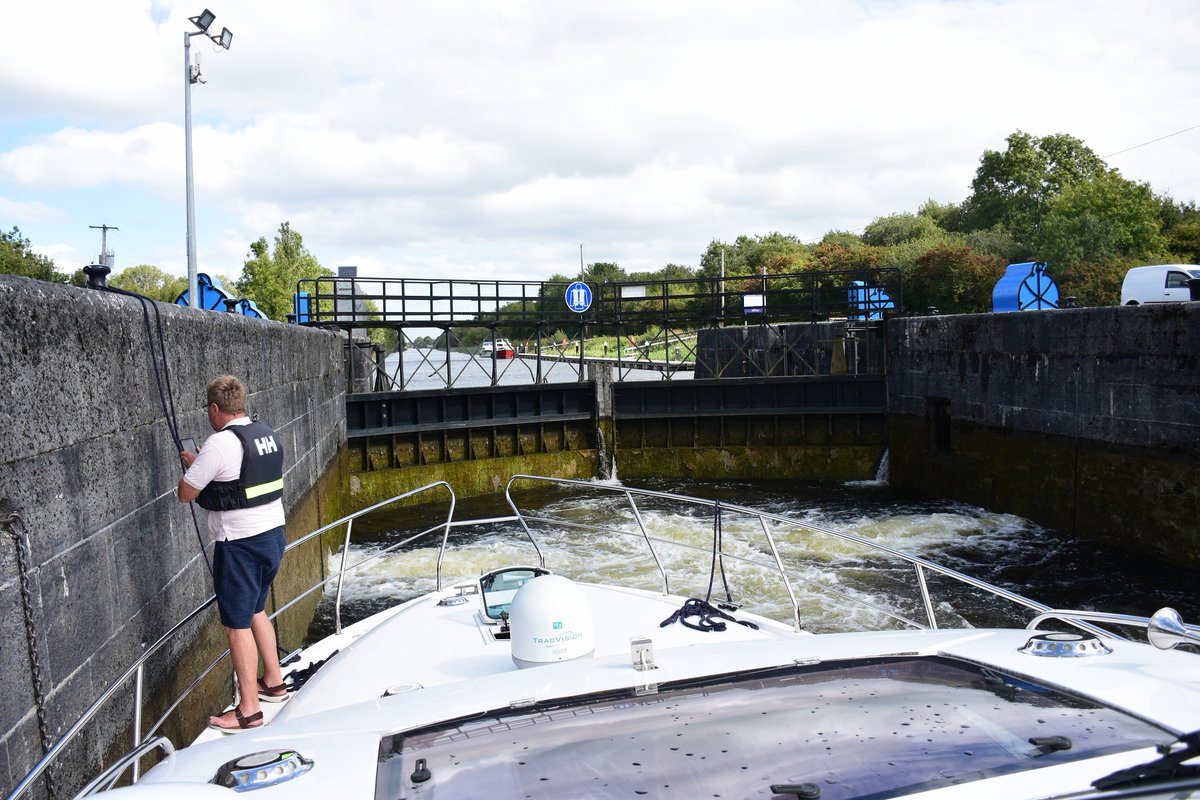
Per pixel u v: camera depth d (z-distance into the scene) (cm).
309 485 1190
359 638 452
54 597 381
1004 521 1558
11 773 333
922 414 1878
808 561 1316
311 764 200
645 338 4041
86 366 431
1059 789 162
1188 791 158
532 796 179
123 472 475
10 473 350
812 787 172
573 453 2091
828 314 2175
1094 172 6391
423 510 1819
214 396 412
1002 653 244
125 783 441
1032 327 1512
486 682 273
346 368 1878
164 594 529
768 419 2109
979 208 6781
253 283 5947
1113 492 1336
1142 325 1266
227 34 1596
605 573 1269
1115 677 213
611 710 231
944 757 179
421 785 190
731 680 249
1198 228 5269
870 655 261
